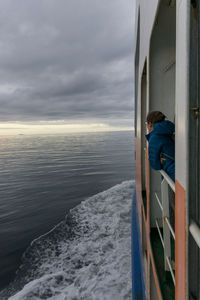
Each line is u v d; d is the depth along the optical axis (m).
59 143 189.38
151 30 2.13
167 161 1.55
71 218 9.38
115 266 5.34
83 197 19.23
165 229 1.59
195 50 0.77
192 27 0.77
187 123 0.80
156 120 1.83
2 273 7.32
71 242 7.31
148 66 2.43
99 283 4.76
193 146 0.80
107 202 10.55
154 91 2.46
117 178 28.92
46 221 13.37
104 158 63.28
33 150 120.75
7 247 10.00
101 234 7.38
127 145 130.12
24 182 30.38
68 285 5.02
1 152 112.75
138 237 4.54
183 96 0.85
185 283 0.86
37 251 7.27
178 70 0.94
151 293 2.41
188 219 0.83
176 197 1.01
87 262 5.86
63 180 29.83
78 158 67.25
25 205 17.83
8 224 13.41
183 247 0.89
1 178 35.28
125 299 4.13
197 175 0.80
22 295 4.90
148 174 2.37
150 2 2.23
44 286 5.11
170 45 2.29
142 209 3.68
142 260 3.44
